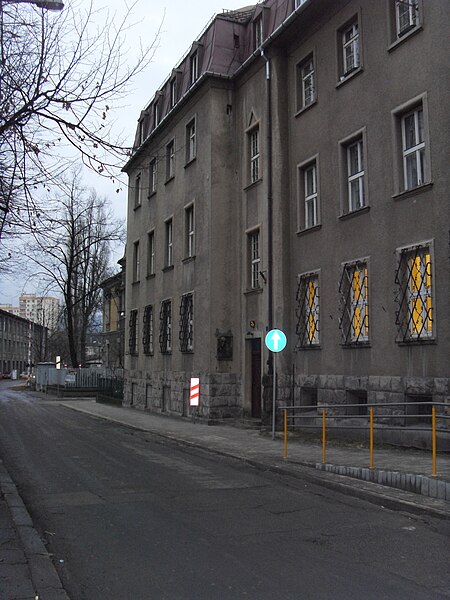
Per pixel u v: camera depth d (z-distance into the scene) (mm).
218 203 21234
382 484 9195
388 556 5836
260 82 20016
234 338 20766
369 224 14188
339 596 4723
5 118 8539
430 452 11695
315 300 16422
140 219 30062
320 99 16625
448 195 11891
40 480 10117
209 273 20844
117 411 27719
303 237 17062
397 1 13516
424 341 12117
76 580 5137
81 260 45906
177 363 23656
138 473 10867
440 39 12375
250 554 5879
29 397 45719
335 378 15023
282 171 18000
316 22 16906
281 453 12641
